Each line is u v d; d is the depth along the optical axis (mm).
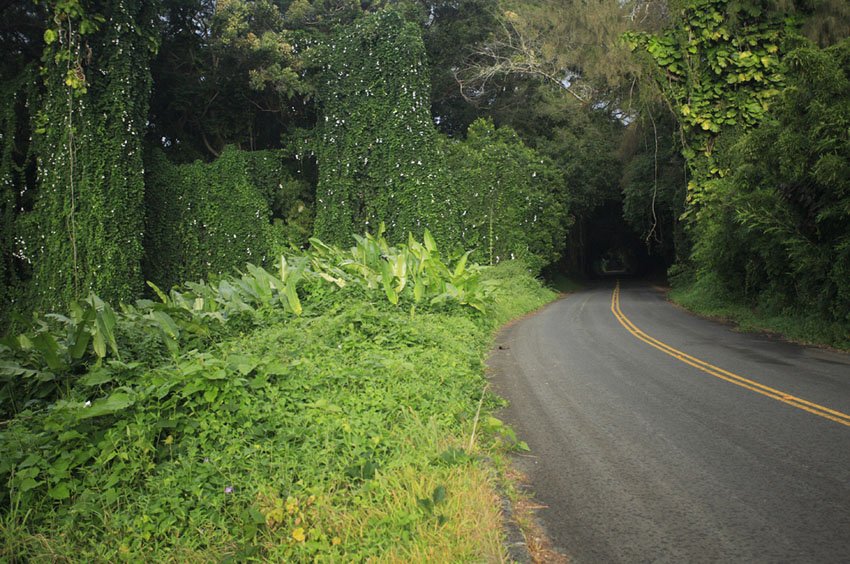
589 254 67062
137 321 8281
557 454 5555
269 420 5363
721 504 4332
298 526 3959
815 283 13508
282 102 33312
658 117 27344
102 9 24047
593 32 26438
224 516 4160
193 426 5051
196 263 29562
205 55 32219
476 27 38094
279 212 33844
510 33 38500
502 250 31609
